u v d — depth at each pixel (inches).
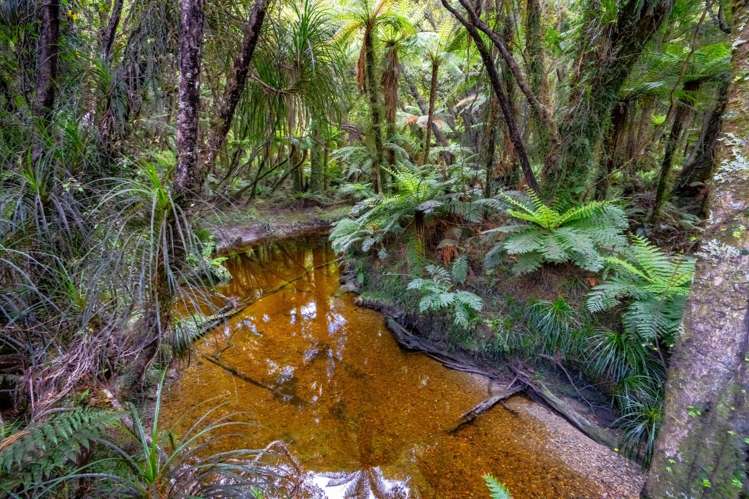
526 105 140.1
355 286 176.6
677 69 125.0
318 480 74.4
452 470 78.1
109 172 72.7
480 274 138.3
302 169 325.4
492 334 118.9
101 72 72.6
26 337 61.0
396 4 177.5
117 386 65.6
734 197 45.6
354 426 91.0
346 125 230.4
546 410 97.3
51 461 42.5
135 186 55.6
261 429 87.6
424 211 150.1
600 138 126.0
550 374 106.3
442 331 130.3
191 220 61.8
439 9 189.3
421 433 89.0
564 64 146.8
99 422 49.1
